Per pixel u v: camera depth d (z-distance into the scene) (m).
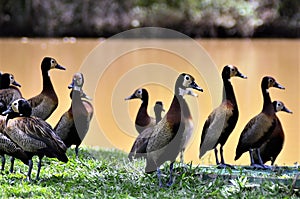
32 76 29.50
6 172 11.85
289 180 10.55
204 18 48.25
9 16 48.94
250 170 11.71
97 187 10.77
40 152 10.90
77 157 12.95
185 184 10.69
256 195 10.09
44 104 13.80
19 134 10.88
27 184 10.88
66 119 12.87
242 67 32.59
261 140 12.20
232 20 48.22
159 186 10.68
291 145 17.53
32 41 46.44
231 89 12.37
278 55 38.09
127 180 11.17
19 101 11.14
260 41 47.12
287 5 48.44
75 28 48.50
